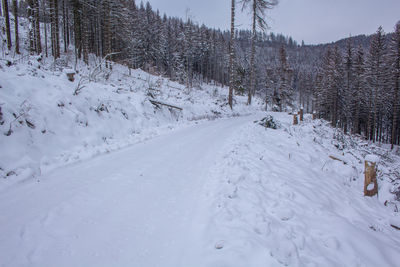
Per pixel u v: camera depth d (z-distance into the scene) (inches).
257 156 275.4
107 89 454.9
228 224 139.3
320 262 115.0
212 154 284.5
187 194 181.2
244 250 114.3
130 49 1541.6
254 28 922.7
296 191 193.0
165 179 208.4
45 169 218.5
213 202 166.2
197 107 730.2
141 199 170.7
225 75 2869.1
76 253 112.7
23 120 242.1
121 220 143.2
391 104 1499.8
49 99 294.0
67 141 274.8
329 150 366.0
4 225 131.4
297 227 144.8
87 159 257.9
